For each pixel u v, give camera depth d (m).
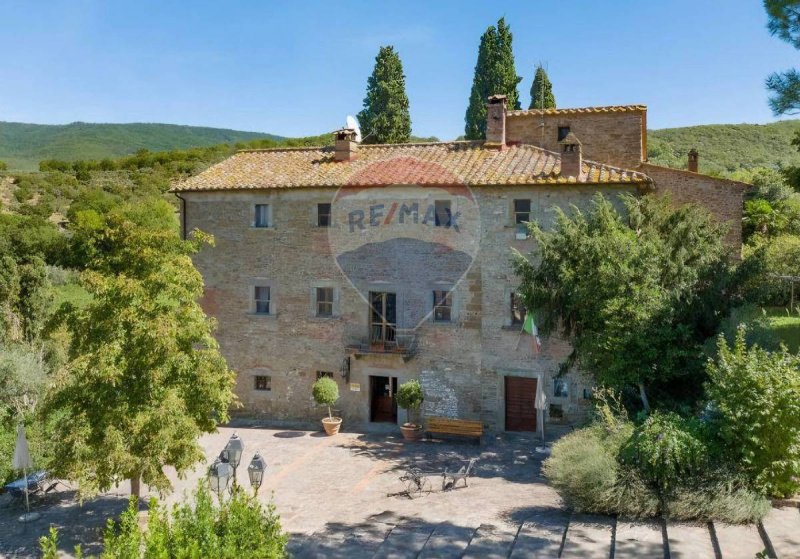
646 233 15.65
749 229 30.80
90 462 11.34
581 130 20.88
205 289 21.12
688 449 10.10
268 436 19.30
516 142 21.38
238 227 20.80
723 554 8.27
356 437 19.11
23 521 13.27
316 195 19.97
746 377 10.21
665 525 9.56
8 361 19.09
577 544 9.05
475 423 18.12
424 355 19.20
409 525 11.11
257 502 8.27
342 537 10.85
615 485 10.14
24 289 25.75
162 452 11.30
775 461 9.74
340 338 19.95
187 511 7.80
